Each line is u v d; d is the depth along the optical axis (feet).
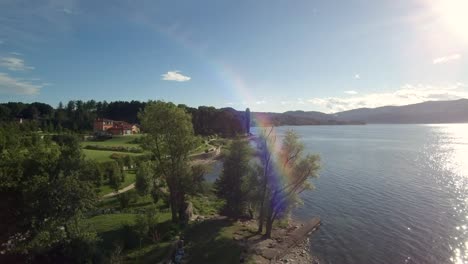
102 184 183.11
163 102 131.95
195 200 179.52
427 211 164.66
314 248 125.49
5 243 93.86
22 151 132.98
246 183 138.82
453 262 112.37
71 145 109.19
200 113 622.54
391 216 158.51
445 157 366.02
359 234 138.10
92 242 91.97
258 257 113.39
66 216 88.69
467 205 173.88
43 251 87.20
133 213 142.51
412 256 117.29
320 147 493.36
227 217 153.48
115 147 325.83
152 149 134.41
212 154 386.32
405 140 631.97
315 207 174.91
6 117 507.30
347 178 247.91
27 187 93.86
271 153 132.05
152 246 108.27
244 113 647.15
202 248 114.32
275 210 132.36
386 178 247.09
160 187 185.37
